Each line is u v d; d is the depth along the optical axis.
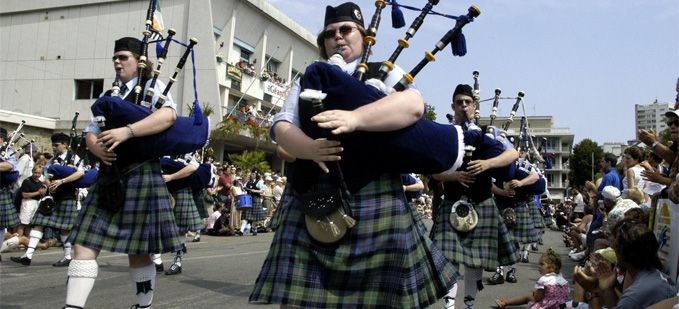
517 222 5.79
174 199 5.12
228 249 7.59
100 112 2.45
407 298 1.57
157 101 2.62
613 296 3.09
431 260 1.73
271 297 1.60
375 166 1.60
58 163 5.84
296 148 1.54
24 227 6.92
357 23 1.86
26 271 4.93
